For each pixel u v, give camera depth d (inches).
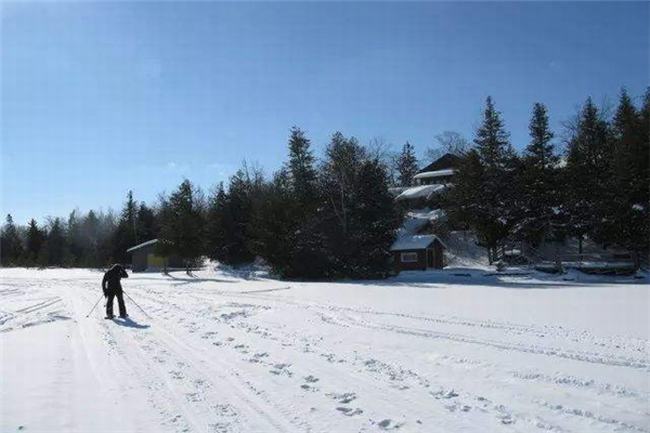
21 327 666.8
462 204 2370.8
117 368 415.8
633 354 434.9
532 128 2315.5
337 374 385.7
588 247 2549.2
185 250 2370.8
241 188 2699.3
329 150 2297.0
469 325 616.4
